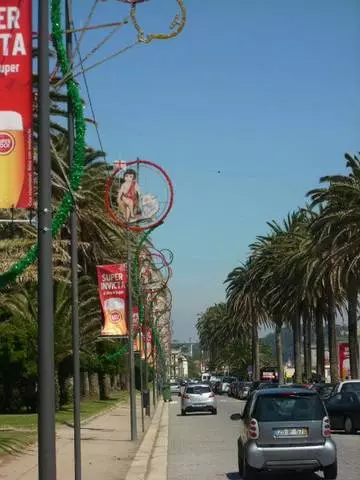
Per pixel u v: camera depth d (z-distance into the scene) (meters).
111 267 25.83
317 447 14.76
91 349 45.47
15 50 8.93
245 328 104.19
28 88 8.95
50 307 7.84
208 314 154.88
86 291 38.53
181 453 22.36
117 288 25.81
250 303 87.50
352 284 49.94
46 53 8.12
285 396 15.16
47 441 7.61
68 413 40.31
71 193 9.87
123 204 16.11
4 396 39.41
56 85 9.44
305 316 68.62
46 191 7.99
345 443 23.67
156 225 16.20
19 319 36.81
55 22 9.41
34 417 34.56
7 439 23.23
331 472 14.91
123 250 39.50
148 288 47.12
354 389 28.88
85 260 39.53
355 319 51.41
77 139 9.73
